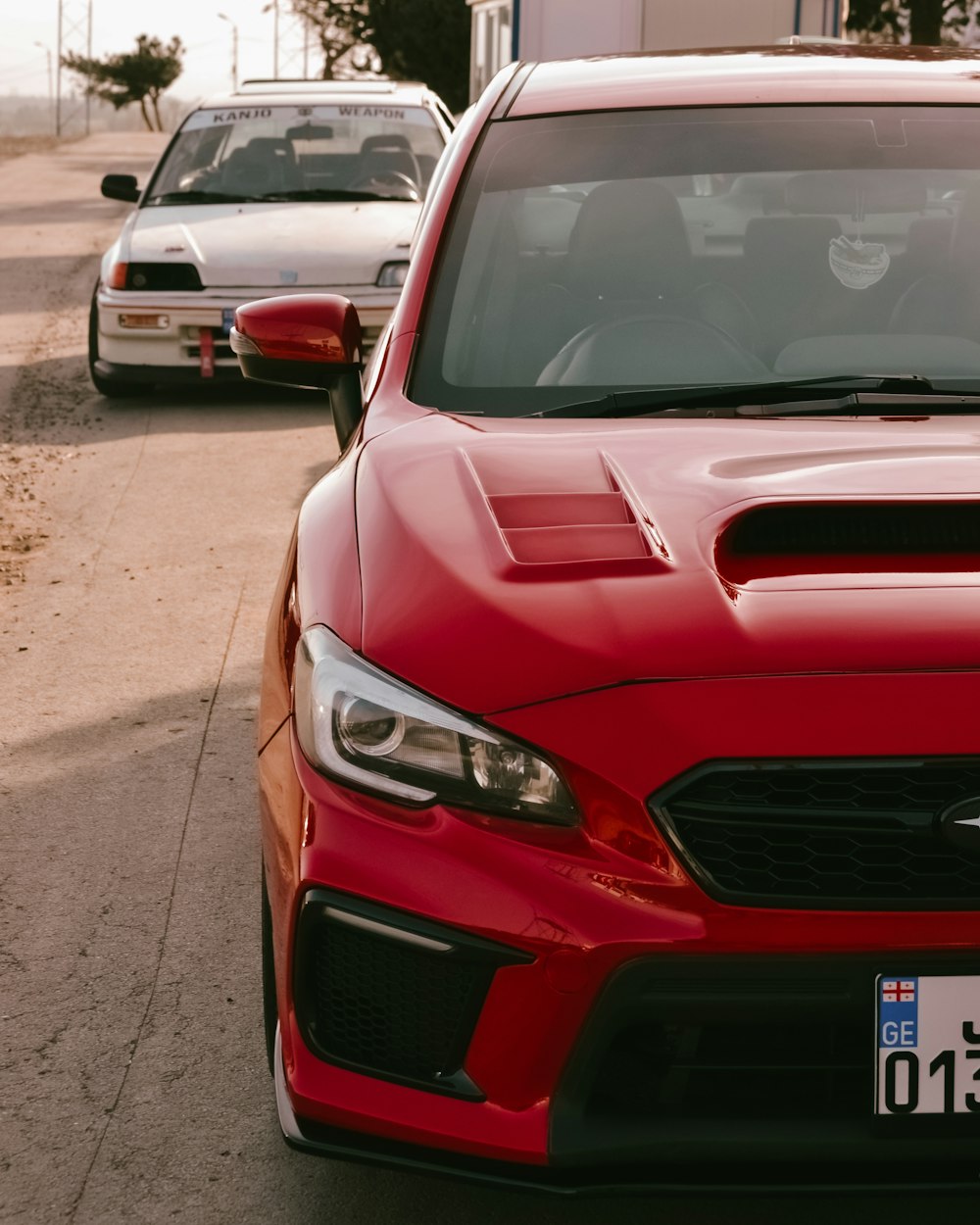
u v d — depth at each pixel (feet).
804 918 6.16
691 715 6.31
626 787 6.29
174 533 21.67
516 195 10.58
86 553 20.84
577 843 6.37
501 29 54.19
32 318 42.16
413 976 6.62
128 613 18.24
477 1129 6.52
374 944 6.66
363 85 35.58
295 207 30.91
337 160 32.45
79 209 76.18
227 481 24.52
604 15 44.24
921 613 6.62
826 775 6.22
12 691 15.81
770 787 6.23
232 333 11.18
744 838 6.26
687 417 9.12
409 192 31.96
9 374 34.22
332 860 6.66
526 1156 6.46
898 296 10.14
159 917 11.16
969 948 6.13
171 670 16.29
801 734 6.21
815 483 7.70
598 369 9.73
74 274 51.21
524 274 10.27
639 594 6.86
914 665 6.37
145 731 14.65
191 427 28.50
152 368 29.27
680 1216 7.86
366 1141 6.81
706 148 10.67
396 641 6.93
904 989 6.16
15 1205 8.16
